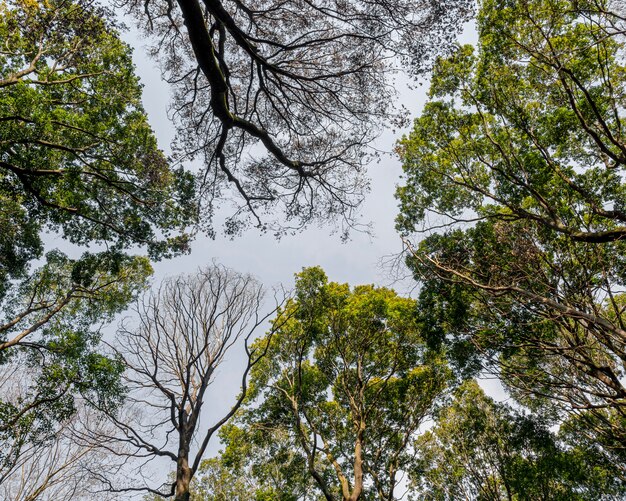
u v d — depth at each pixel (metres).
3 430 11.96
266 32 13.08
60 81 12.30
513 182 11.84
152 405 14.94
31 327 14.95
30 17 11.59
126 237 14.80
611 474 16.11
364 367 18.73
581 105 11.41
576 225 11.89
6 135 11.37
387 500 16.69
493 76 11.93
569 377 12.30
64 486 14.12
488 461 19.11
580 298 10.80
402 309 17.78
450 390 18.20
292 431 18.53
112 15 11.98
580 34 10.84
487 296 12.65
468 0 10.29
